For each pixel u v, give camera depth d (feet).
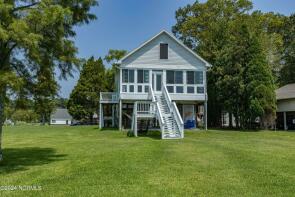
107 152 45.42
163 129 68.69
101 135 79.15
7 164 38.01
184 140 63.52
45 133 97.04
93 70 198.90
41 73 39.11
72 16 38.47
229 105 104.42
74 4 39.99
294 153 43.34
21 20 32.60
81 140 67.21
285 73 147.33
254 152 44.21
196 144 55.36
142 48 94.63
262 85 96.22
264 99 96.84
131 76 93.50
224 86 104.99
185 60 96.32
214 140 63.67
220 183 26.48
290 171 30.91
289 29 147.33
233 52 102.99
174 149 47.98
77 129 115.85
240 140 63.77
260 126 102.73
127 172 30.99
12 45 35.40
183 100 95.81
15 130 123.65
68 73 40.65
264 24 141.38
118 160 37.83
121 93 92.58
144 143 57.62
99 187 25.67
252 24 131.54
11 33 31.42
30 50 34.12
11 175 31.55
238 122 109.81
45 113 44.34
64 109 312.50
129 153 43.62
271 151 45.47
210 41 124.16
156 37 95.30
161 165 34.50
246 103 100.68
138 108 81.25
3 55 35.76
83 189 25.21
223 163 35.45
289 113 113.09
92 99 197.16
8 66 35.29
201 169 32.22
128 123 105.91
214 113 119.44
